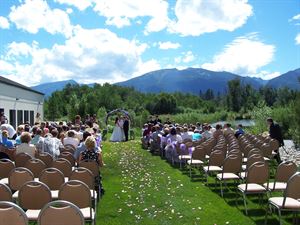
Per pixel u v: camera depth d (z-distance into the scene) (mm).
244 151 11930
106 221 7078
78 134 14406
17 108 30078
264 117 26578
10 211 4277
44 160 9445
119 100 99188
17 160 9188
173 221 7055
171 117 45250
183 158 13148
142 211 7742
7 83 26953
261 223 6867
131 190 9727
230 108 94188
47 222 4410
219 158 10078
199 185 10297
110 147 21297
